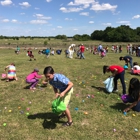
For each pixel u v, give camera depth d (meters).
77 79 5.79
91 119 3.02
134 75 6.46
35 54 15.87
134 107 3.33
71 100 3.88
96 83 5.29
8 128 2.75
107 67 4.32
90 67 8.19
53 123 2.88
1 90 4.63
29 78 4.58
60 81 2.59
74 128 2.74
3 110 3.39
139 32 57.75
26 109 3.42
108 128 2.74
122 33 51.66
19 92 4.45
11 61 10.49
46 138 2.49
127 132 2.64
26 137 2.52
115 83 4.42
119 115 3.17
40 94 4.29
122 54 15.77
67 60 11.04
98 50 15.27
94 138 2.49
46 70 2.57
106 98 4.02
